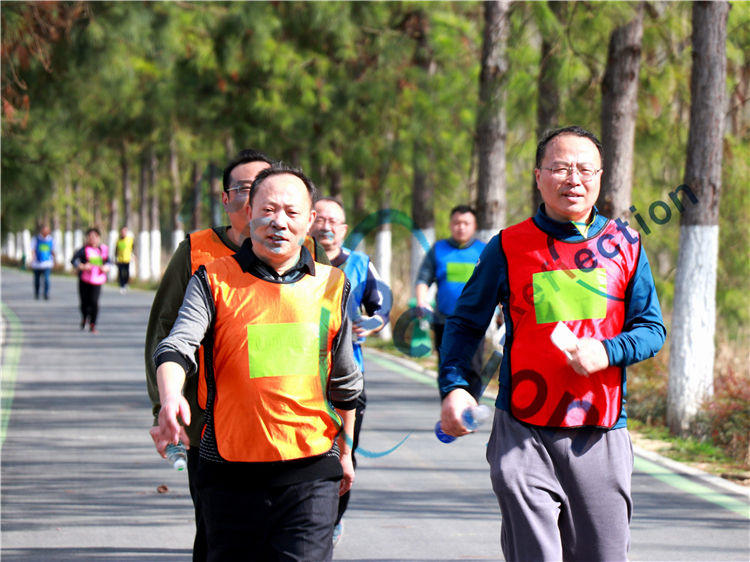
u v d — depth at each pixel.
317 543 4.52
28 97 19.98
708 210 12.34
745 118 16.72
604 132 13.80
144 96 30.05
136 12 20.39
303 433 4.55
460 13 21.27
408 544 7.68
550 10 14.04
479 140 17.53
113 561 7.21
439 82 20.78
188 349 4.39
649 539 7.85
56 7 18.61
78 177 50.06
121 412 13.53
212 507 4.57
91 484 9.52
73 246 80.88
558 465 4.68
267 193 4.58
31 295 41.66
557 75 14.27
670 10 15.12
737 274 16.36
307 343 4.58
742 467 10.56
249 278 4.60
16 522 8.21
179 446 4.77
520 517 4.59
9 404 14.15
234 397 4.52
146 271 54.56
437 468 10.33
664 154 16.34
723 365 14.72
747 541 7.81
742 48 16.17
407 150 21.80
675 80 15.71
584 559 4.73
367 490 9.40
